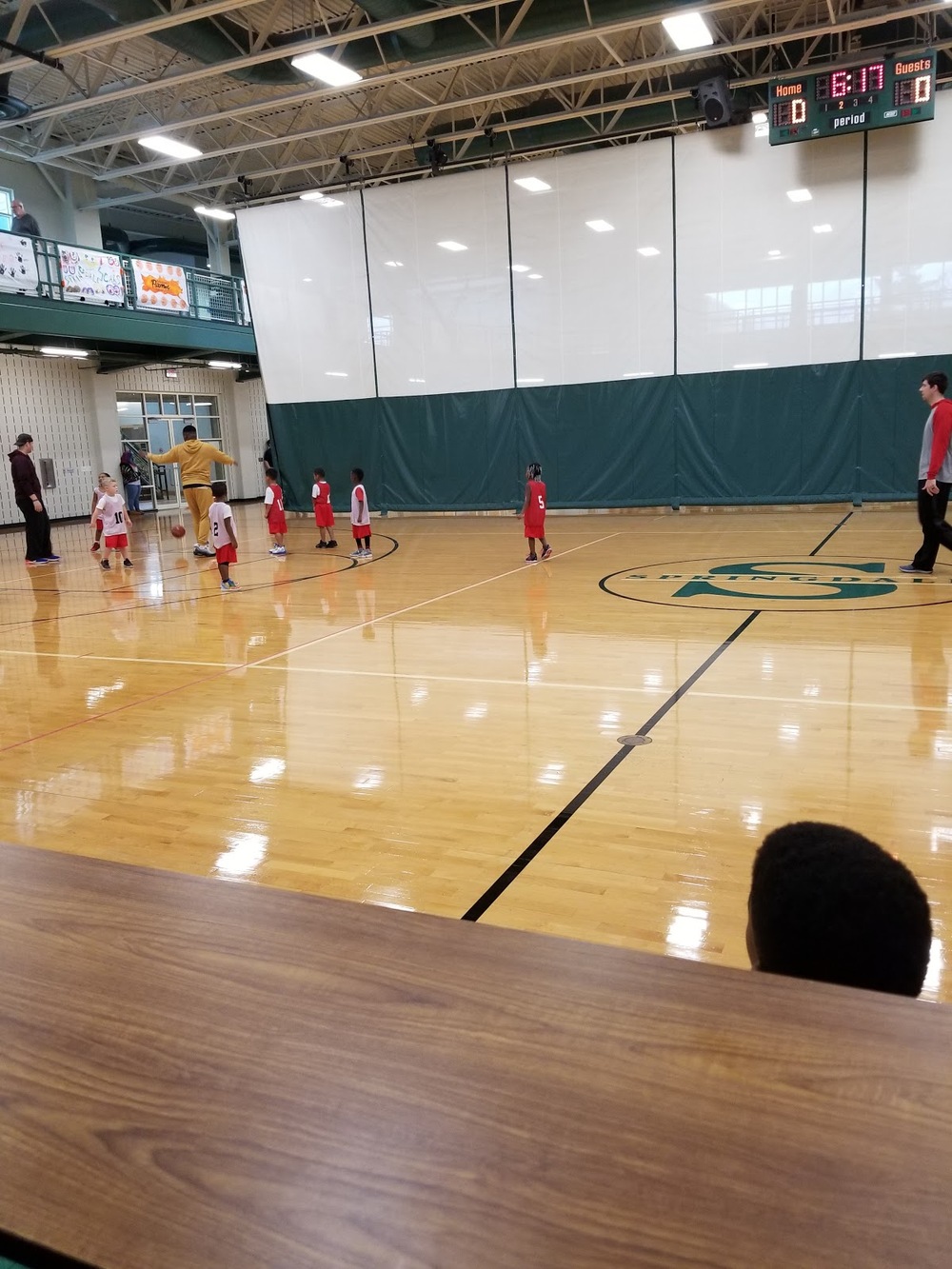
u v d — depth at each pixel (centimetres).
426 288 1562
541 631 630
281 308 1666
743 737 392
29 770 386
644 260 1422
